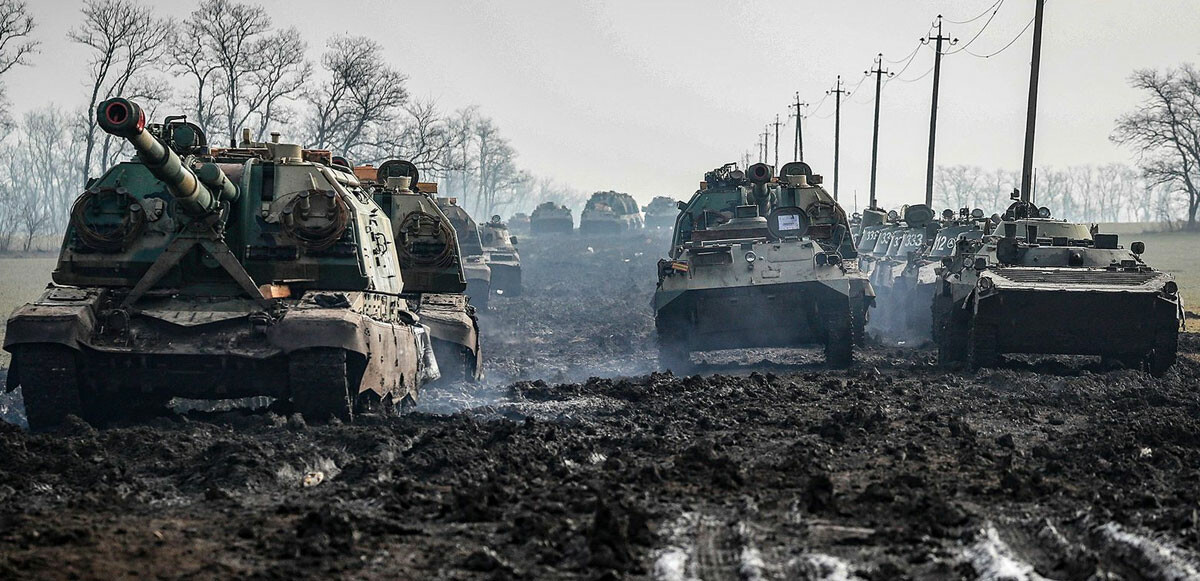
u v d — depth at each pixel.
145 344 22.55
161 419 22.56
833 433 21.38
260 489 16.95
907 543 13.48
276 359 22.42
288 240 24.61
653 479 17.06
